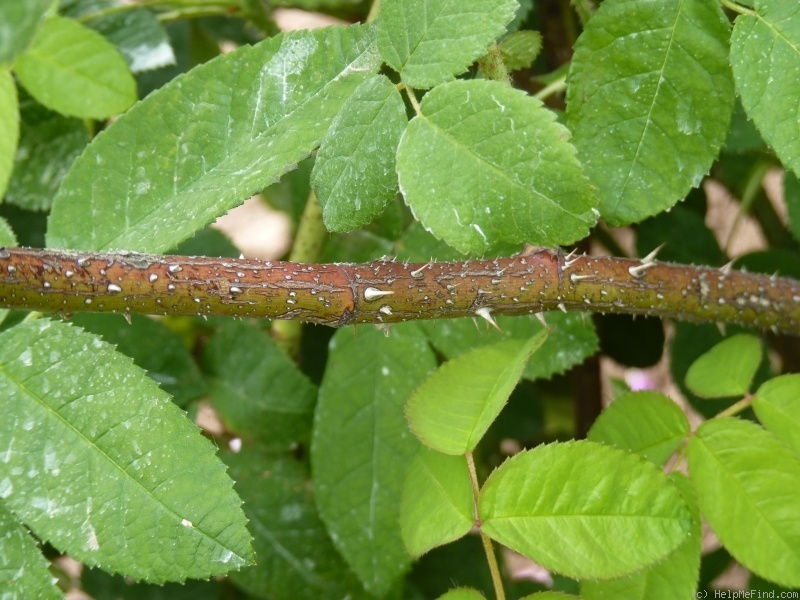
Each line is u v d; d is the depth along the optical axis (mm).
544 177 249
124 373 258
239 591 389
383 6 263
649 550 248
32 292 253
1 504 257
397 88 261
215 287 258
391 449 326
